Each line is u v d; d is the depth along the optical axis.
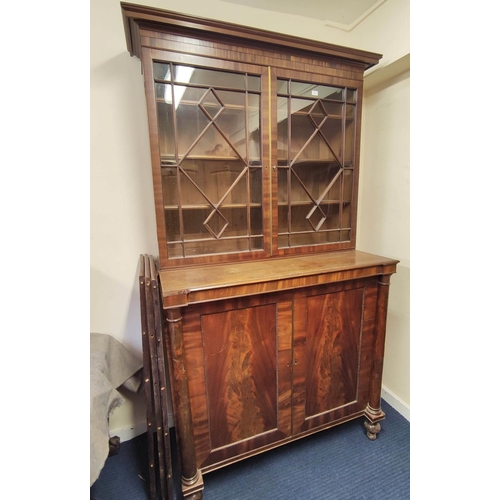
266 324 1.11
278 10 1.38
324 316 1.22
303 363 1.21
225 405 1.10
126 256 1.34
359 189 1.74
